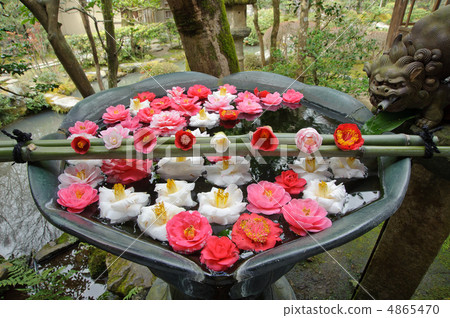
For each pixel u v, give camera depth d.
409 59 0.76
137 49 5.73
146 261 0.50
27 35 4.76
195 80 1.43
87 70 5.40
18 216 2.43
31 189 0.69
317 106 1.21
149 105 1.20
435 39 0.73
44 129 3.78
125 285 1.52
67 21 6.30
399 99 0.79
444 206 0.90
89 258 1.87
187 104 1.13
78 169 0.79
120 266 1.60
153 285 1.42
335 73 2.44
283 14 6.32
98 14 5.89
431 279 1.38
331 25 3.67
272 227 0.61
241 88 1.41
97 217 0.66
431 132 0.74
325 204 0.65
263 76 1.40
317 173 0.78
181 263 0.50
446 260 1.45
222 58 1.59
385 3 3.98
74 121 1.05
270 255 0.50
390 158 0.78
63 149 0.75
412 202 0.96
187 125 1.08
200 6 1.44
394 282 1.14
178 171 0.79
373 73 0.85
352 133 0.73
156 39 6.60
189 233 0.56
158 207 0.62
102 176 0.80
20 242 2.17
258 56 4.82
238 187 0.76
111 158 0.76
